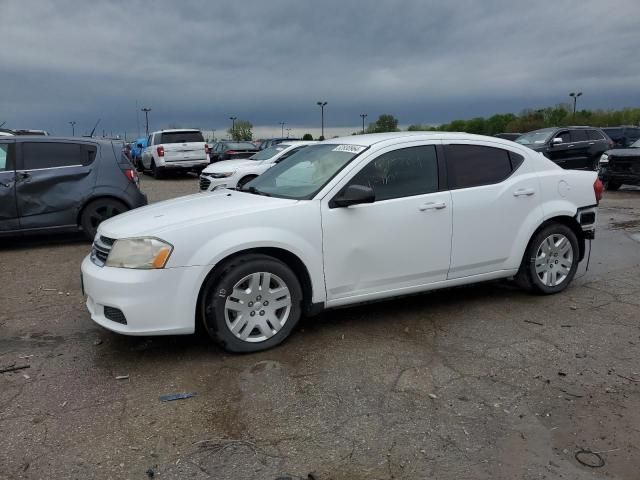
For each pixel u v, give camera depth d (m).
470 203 4.87
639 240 8.39
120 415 3.30
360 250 4.42
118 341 4.44
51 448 2.97
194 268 3.89
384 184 4.59
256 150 24.12
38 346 4.38
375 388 3.61
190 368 3.92
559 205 5.34
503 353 4.15
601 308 5.15
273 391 3.58
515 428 3.13
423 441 3.01
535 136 18.75
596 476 2.71
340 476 2.72
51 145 8.35
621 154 14.62
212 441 3.03
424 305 5.26
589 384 3.65
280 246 4.11
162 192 16.73
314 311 4.37
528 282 5.39
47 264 7.27
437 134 4.98
